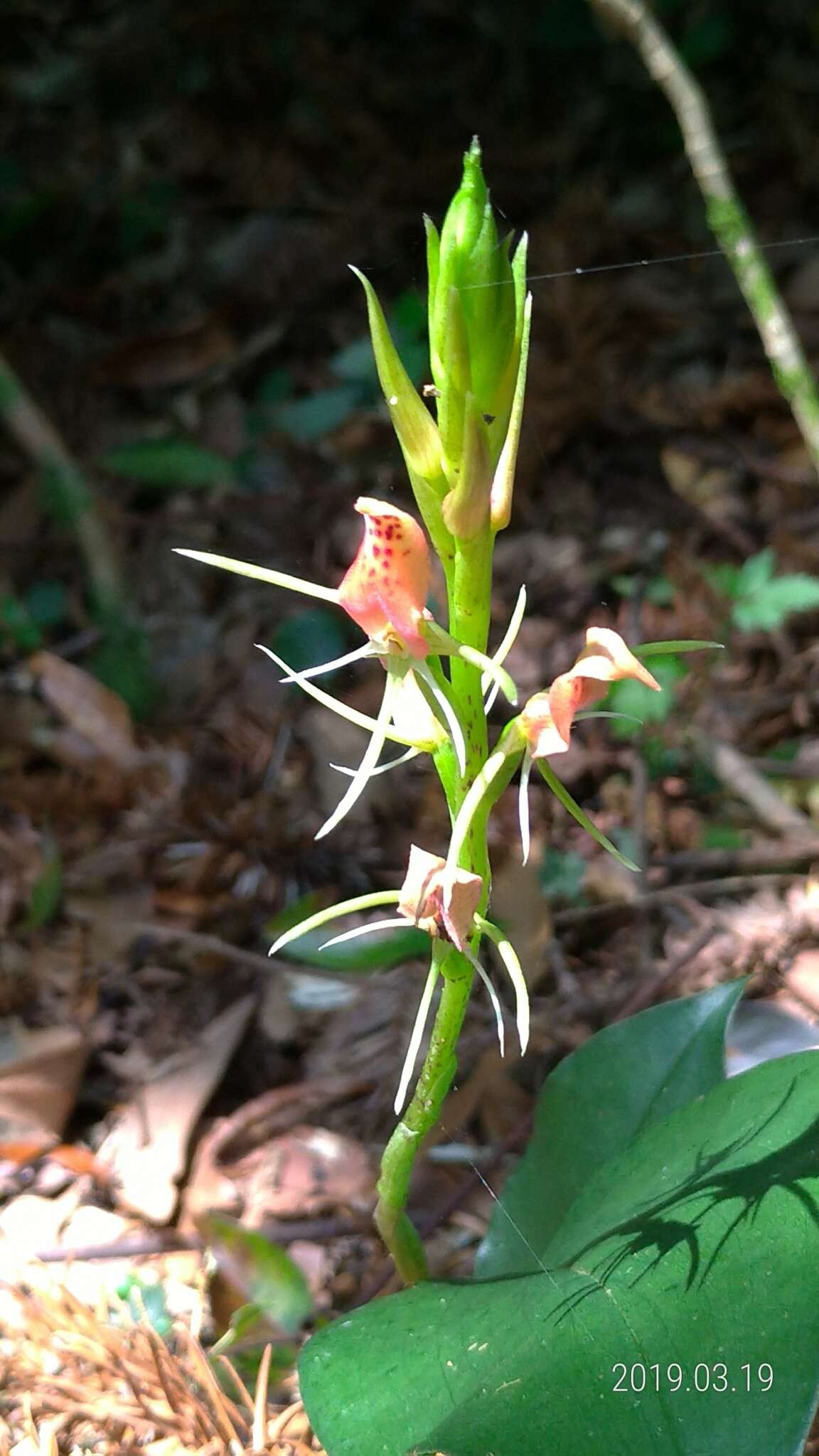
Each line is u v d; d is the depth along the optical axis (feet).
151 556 2.14
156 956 1.54
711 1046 1.05
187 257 2.71
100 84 3.05
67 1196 1.29
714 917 1.47
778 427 2.17
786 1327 0.84
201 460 2.17
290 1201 1.26
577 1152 1.04
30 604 2.10
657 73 0.96
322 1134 1.31
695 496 2.08
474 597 0.86
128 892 1.60
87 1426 1.05
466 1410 0.85
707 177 0.97
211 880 1.59
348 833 1.64
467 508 0.82
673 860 1.55
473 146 0.82
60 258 2.77
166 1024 1.45
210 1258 1.17
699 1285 0.87
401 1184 0.97
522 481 2.16
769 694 1.75
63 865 1.64
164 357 2.48
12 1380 1.08
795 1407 0.82
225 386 2.45
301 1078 1.38
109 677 1.91
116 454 2.17
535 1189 1.03
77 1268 1.23
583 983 1.43
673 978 1.39
